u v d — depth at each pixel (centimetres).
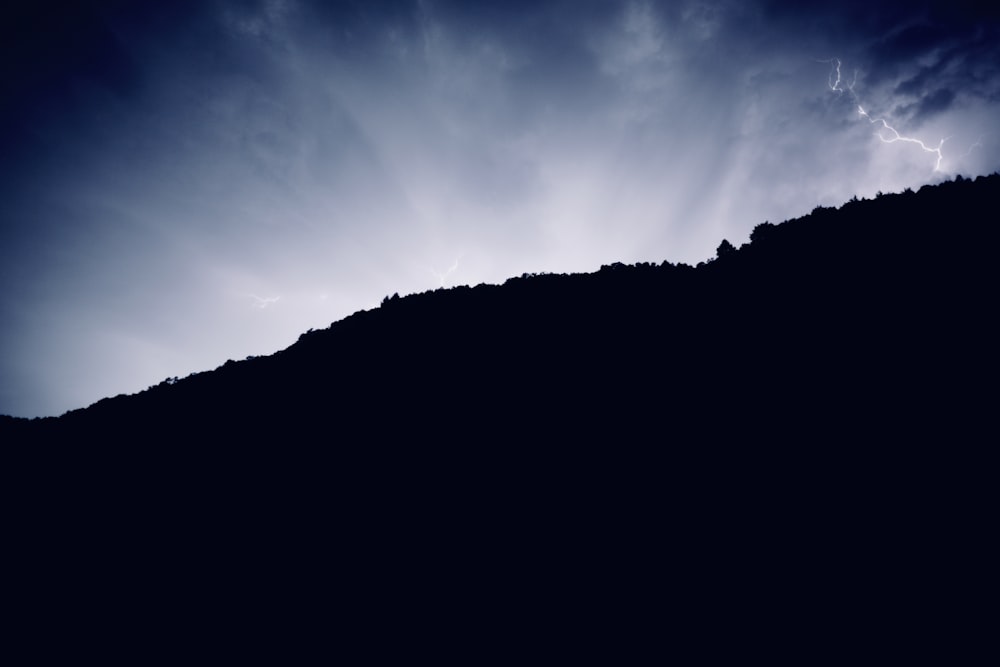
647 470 1088
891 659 591
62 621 967
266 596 969
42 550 1215
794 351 1322
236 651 840
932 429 927
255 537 1161
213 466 1530
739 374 1318
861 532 779
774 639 659
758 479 964
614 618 764
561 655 725
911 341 1177
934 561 697
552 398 1481
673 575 813
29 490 1548
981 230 1517
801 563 761
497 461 1264
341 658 794
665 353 1545
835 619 660
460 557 980
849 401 1077
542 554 938
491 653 755
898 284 1419
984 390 966
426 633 817
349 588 955
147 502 1389
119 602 1004
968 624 604
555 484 1127
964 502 770
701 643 685
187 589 1021
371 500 1224
